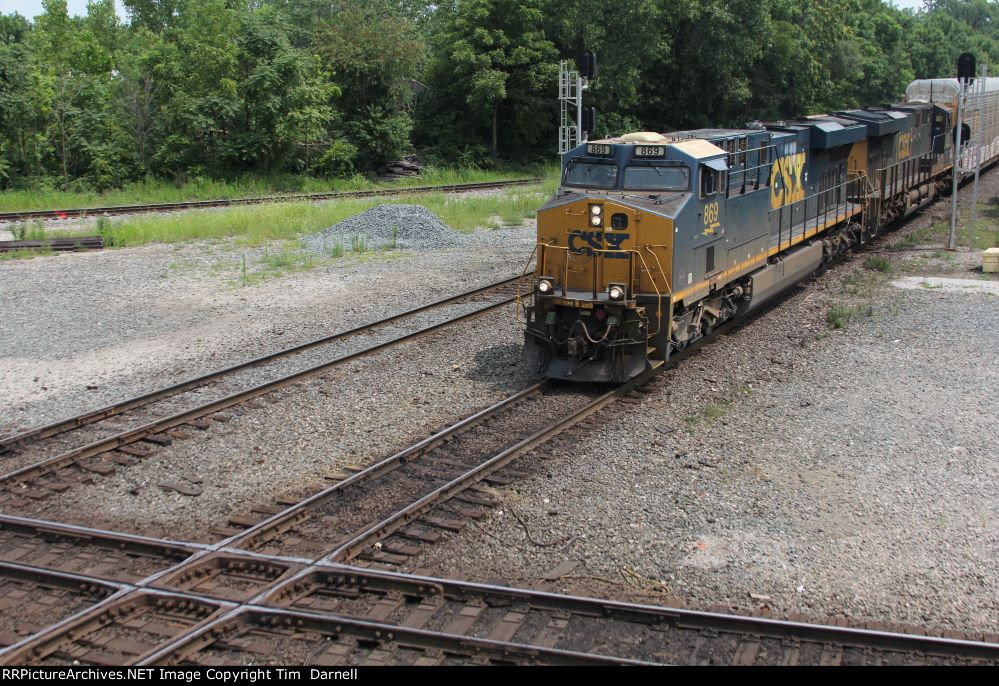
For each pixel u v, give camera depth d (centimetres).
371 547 818
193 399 1238
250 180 4044
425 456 1026
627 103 4944
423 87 5234
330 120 4369
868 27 7006
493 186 4009
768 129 1748
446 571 780
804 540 826
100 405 1223
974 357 1365
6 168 3634
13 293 1875
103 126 3953
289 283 1981
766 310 1714
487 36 4709
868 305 1706
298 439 1091
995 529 841
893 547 810
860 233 2220
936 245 2302
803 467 989
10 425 1154
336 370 1355
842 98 6594
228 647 663
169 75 4162
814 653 645
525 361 1312
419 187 3884
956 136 2192
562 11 4934
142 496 948
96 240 2436
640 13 4616
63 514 908
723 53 5097
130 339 1549
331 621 679
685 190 1262
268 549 817
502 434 1095
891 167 2367
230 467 1014
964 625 688
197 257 2289
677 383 1284
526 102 4934
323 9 5997
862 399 1200
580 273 1258
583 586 750
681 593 738
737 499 909
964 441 1050
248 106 4194
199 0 4403
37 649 654
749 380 1298
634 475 970
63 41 5550
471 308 1727
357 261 2231
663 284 1222
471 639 648
